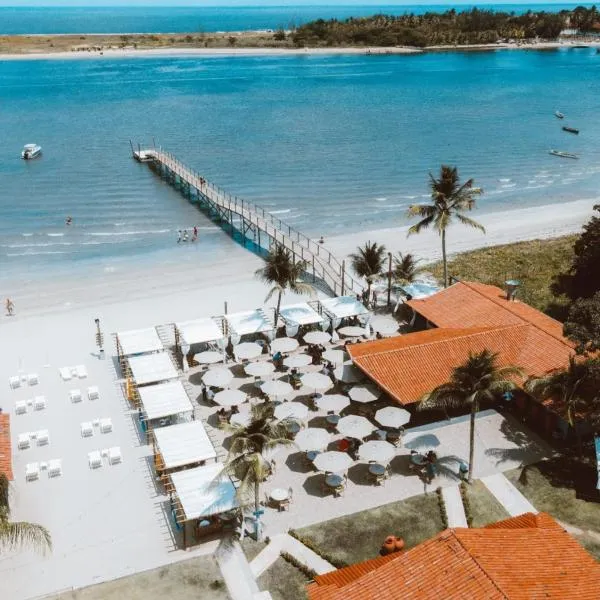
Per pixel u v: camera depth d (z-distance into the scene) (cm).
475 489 3234
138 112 14700
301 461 3434
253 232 7238
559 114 14075
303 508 3100
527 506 3117
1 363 4450
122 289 5772
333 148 11425
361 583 2186
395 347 4003
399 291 5409
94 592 2642
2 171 9994
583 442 3594
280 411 3541
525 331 4144
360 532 2955
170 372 3994
